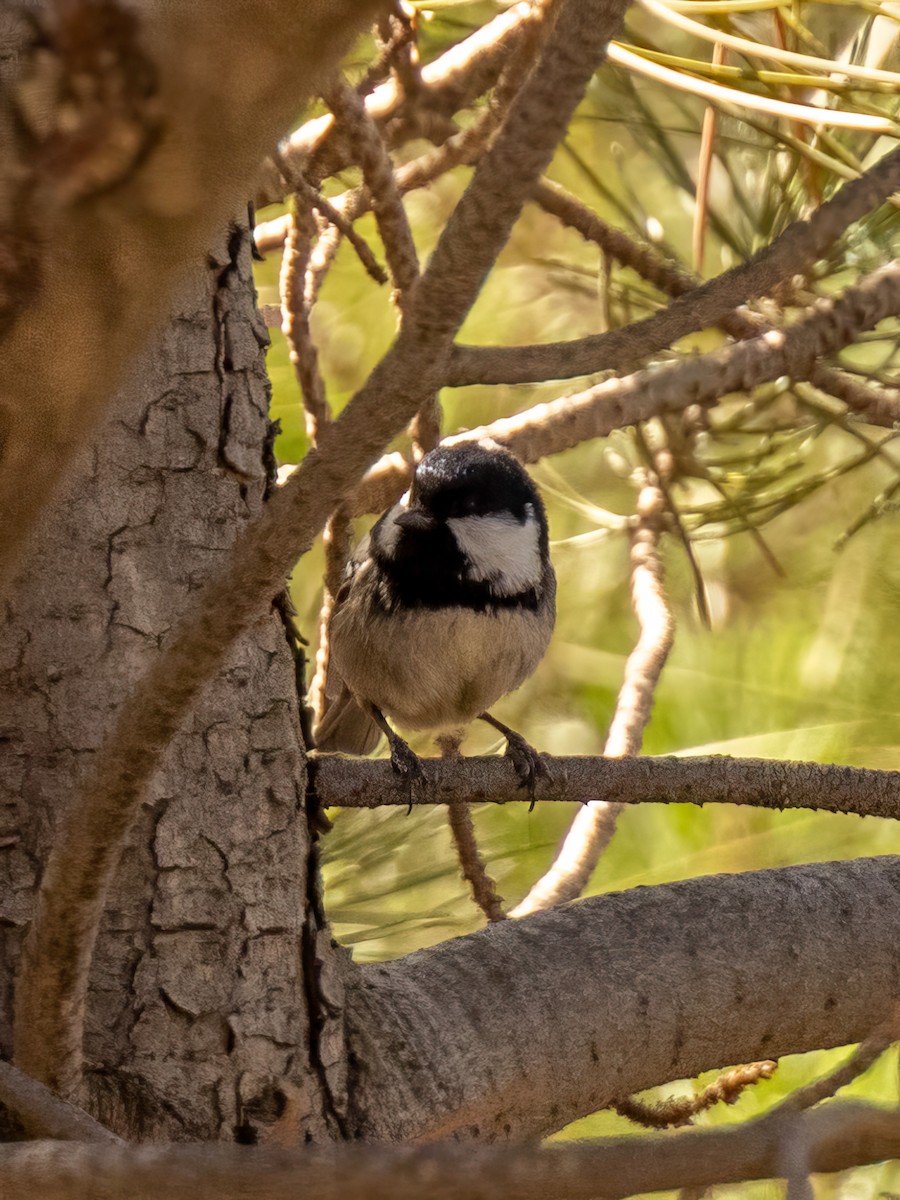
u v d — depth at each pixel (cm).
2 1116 330
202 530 393
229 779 392
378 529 659
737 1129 200
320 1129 378
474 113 686
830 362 594
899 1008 310
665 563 829
